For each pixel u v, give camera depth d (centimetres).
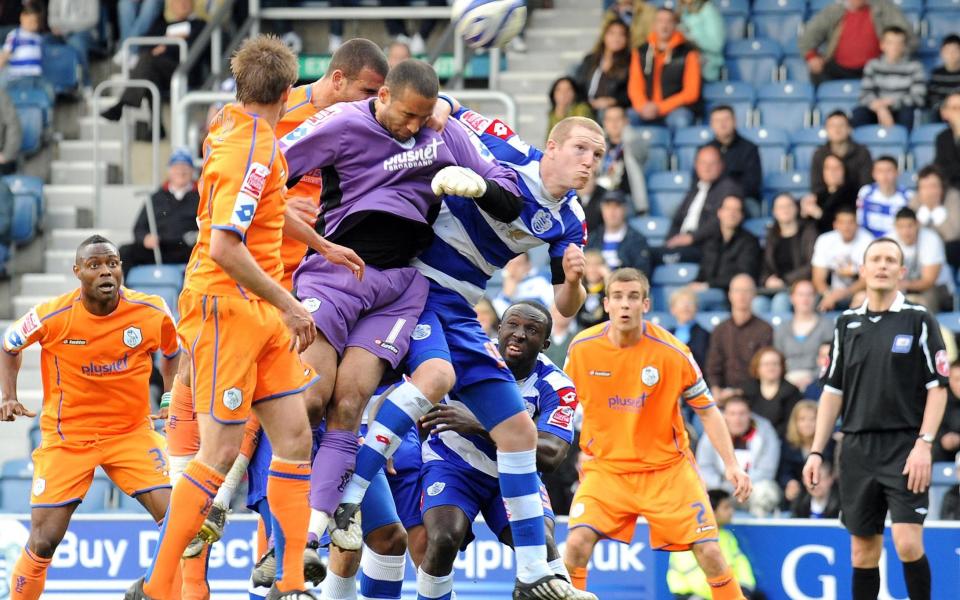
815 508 2270
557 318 2548
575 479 2281
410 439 1692
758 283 2848
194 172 3141
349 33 3928
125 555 2127
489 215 1309
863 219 2862
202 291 1245
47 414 1788
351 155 1252
